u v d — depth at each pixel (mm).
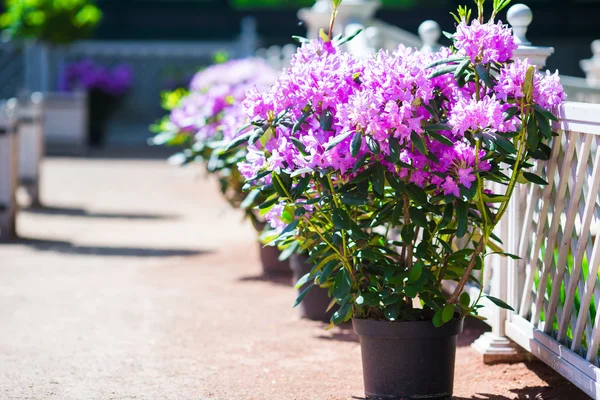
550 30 26188
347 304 4348
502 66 4160
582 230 4105
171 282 7816
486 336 5375
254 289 7488
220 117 7938
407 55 4195
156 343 5855
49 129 22031
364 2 10953
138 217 11797
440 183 4145
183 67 26203
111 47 25922
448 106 4191
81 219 11609
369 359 4465
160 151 21438
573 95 9250
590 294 4047
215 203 13148
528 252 4926
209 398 4715
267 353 5605
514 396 4633
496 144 3898
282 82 4211
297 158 4059
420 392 4387
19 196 13742
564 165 4273
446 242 4535
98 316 6605
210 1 27953
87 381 5031
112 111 22641
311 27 11211
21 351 5656
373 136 3908
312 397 4695
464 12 4191
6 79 25141
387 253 4512
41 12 21203
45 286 7680
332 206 4234
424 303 4426
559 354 4324
